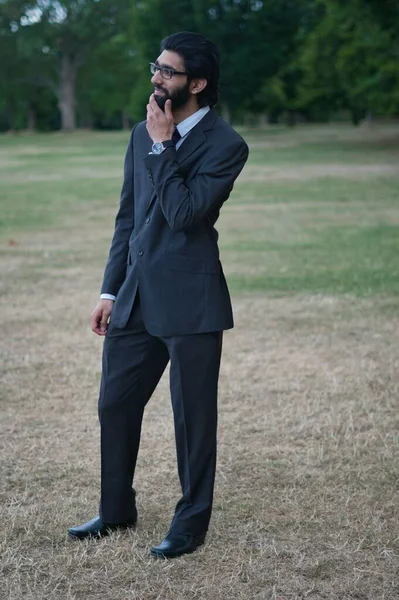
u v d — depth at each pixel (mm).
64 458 4887
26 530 3969
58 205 18609
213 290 3633
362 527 3998
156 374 3820
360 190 20609
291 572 3594
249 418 5523
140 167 3715
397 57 41500
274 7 54719
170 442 5117
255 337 7531
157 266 3605
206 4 54000
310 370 6570
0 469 4715
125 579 3533
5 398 5938
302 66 62594
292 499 4324
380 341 7387
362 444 5082
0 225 15258
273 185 22484
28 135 75875
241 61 54719
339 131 60312
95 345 7301
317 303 8797
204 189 3488
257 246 12453
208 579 3543
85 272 10570
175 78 3473
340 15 38219
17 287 9680
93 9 74438
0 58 78000
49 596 3410
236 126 76875
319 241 12844
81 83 85125
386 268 10625
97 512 4180
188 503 3750
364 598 3404
